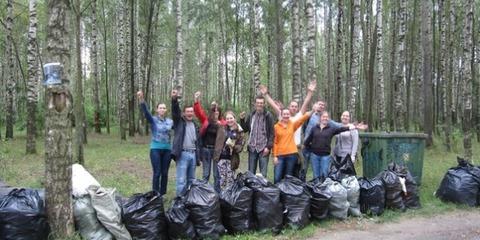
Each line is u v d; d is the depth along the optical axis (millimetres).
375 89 33625
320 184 7512
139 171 12219
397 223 7445
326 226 7148
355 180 7789
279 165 8320
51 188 5602
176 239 6113
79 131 12664
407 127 25344
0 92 38188
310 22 14195
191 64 49750
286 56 44469
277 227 6648
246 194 6555
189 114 8117
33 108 15570
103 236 5793
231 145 8539
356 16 16219
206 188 6387
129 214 5895
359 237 6648
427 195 9227
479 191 8555
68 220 5648
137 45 27078
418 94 29516
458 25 28031
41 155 15148
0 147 16875
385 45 37250
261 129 8484
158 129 8172
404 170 8539
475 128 25156
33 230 5430
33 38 15773
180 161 8047
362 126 8789
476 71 29359
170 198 8586
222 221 6531
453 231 7012
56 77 5578
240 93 55375
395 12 26594
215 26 43469
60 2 5625
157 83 55375
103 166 12883
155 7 29156
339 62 22828
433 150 16891
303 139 9828
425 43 17266
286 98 53562
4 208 5422
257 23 18297
